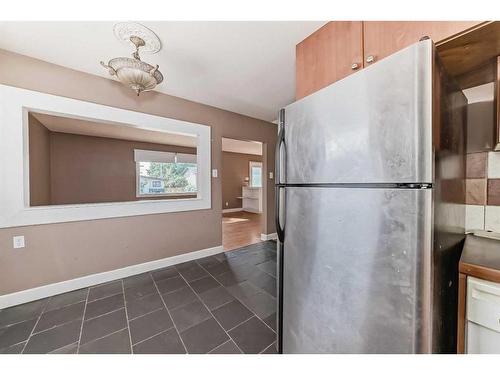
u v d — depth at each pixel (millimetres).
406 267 652
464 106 1096
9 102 1823
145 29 1522
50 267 2041
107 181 5145
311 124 941
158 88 2545
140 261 2574
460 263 830
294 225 1044
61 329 1569
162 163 6137
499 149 1106
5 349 1384
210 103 3047
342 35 1251
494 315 748
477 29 819
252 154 8477
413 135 628
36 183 3430
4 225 1833
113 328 1581
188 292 2109
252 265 2801
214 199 3223
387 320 698
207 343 1431
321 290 900
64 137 4555
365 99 737
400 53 655
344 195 803
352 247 780
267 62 1956
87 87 2176
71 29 1529
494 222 1155
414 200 632
